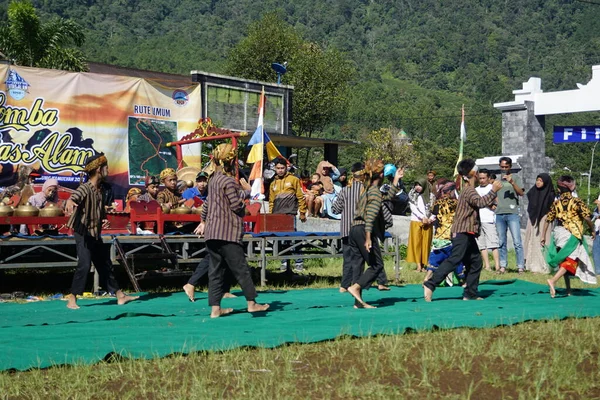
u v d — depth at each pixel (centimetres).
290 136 2694
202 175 1359
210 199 895
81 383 586
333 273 1549
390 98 15662
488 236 1545
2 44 2734
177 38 19275
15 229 1217
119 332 790
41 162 1592
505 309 1001
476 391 580
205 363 648
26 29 2766
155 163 1778
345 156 7331
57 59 2816
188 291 1028
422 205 1526
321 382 596
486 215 1542
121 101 1716
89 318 893
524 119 2495
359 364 652
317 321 871
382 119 12775
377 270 991
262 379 598
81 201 949
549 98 2470
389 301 1087
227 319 885
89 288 1234
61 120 1620
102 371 616
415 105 15888
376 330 801
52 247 1240
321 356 679
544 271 1548
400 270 1564
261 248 1273
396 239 1388
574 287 1325
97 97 1675
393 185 1108
